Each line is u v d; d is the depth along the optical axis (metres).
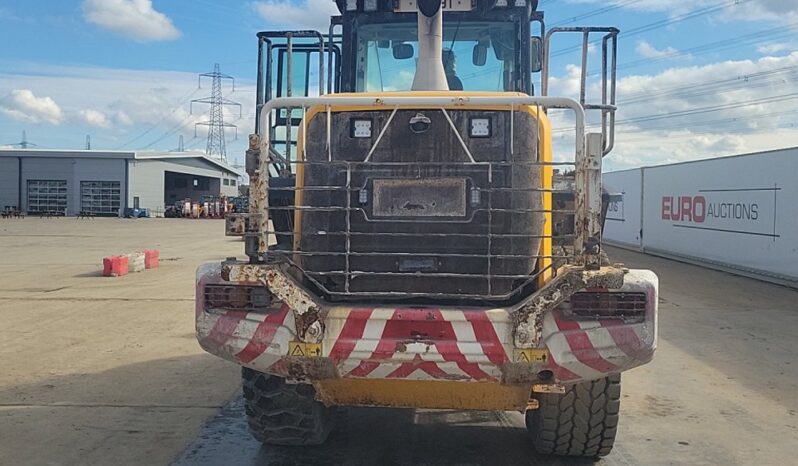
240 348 3.77
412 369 3.60
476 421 5.62
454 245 3.90
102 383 6.51
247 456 4.79
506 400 3.87
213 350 3.86
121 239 27.08
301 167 4.02
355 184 3.95
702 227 17.20
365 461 4.74
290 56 5.41
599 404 4.42
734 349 8.18
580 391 4.41
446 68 5.91
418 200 3.91
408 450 4.96
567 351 3.58
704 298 12.06
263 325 3.73
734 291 12.92
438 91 4.41
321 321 3.64
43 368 7.03
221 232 32.38
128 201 55.41
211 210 54.19
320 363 3.64
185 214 53.88
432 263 3.91
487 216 3.87
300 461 4.72
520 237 3.81
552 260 3.85
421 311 3.62
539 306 3.56
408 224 3.92
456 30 5.91
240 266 3.73
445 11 5.88
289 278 3.71
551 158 3.97
